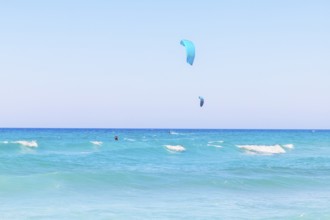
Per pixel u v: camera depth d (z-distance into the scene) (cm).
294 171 2856
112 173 2223
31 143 4494
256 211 1522
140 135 10256
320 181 2372
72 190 1858
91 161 3222
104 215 1412
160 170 2741
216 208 1566
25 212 1430
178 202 1675
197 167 2994
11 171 2505
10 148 4300
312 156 4356
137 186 2023
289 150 5312
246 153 4606
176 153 4169
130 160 3416
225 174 2567
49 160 3100
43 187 1869
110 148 4681
